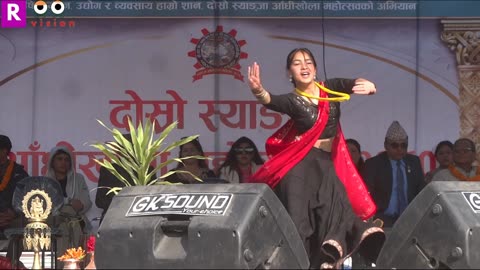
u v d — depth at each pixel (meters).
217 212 6.98
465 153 13.43
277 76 13.80
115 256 7.09
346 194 8.29
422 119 13.84
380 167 13.52
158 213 7.10
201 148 13.54
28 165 13.80
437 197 7.21
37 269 9.27
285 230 7.20
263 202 7.05
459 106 13.85
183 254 6.96
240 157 13.62
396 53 13.84
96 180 13.80
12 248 10.22
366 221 8.35
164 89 13.89
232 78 13.88
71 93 13.88
